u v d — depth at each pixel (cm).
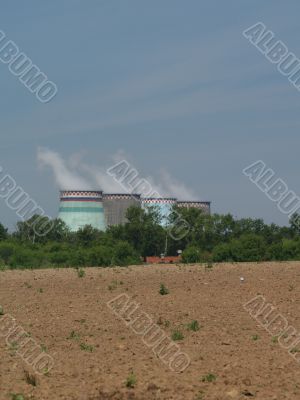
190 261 11569
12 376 3106
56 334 4181
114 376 3078
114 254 11506
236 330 4231
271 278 6881
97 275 7688
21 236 18062
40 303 5531
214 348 3694
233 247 11275
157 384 2930
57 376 3106
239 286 6338
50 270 8931
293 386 2898
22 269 9638
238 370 3166
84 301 5603
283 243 11812
